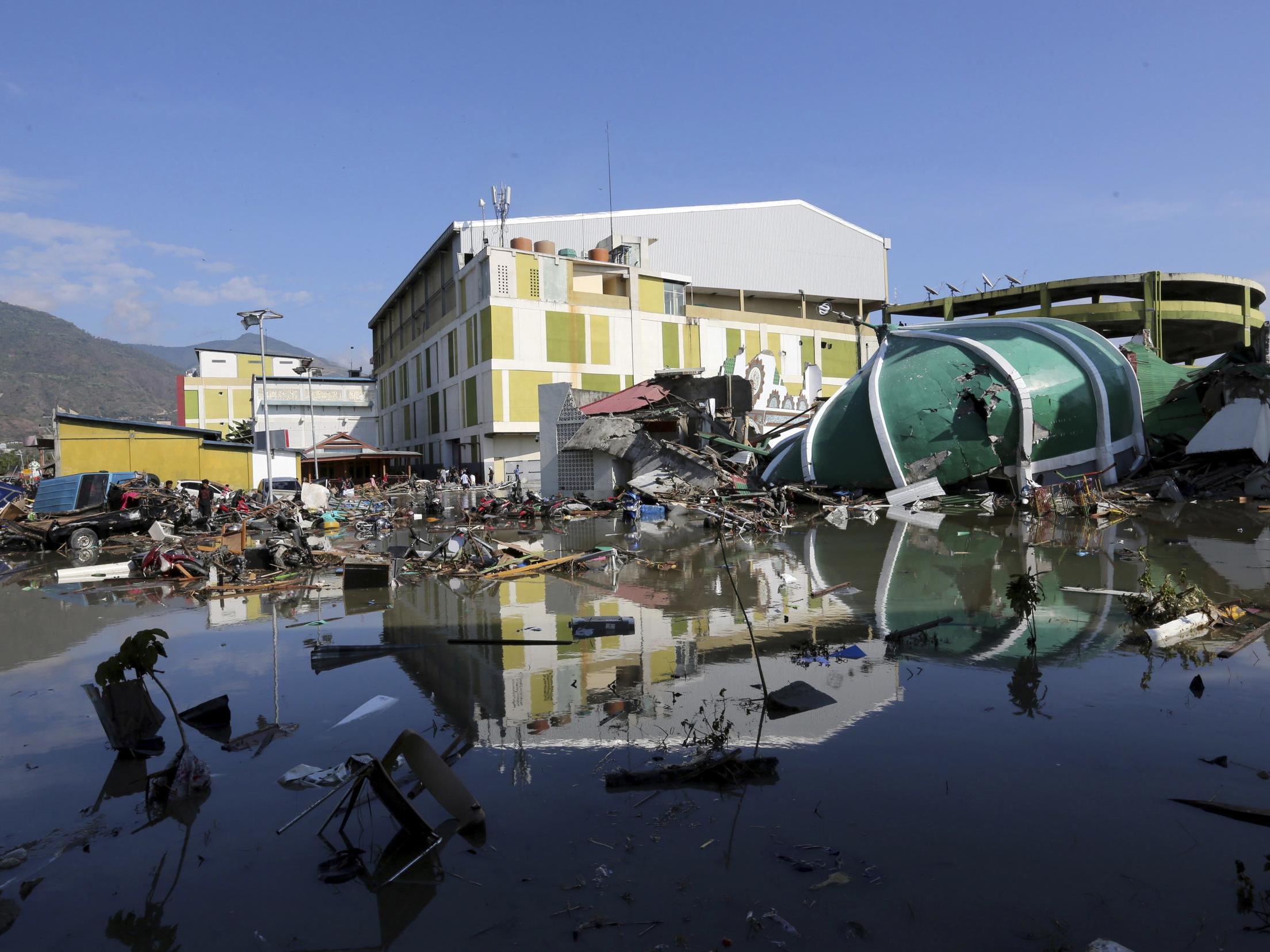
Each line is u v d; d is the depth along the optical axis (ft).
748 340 213.05
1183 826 13.28
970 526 61.46
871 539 55.16
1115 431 82.17
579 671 23.89
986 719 18.38
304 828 14.46
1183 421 94.07
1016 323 89.20
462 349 188.34
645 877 12.26
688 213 224.74
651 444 93.81
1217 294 214.28
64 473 102.73
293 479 115.75
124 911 11.96
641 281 189.57
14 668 26.45
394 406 269.44
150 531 62.39
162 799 15.92
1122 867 12.10
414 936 11.07
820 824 13.69
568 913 11.41
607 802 14.90
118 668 18.38
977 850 12.67
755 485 90.22
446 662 25.45
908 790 14.84
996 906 11.21
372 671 24.70
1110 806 14.02
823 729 18.11
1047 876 11.92
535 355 172.76
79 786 16.69
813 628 28.17
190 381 247.09
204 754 18.19
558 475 103.60
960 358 82.23
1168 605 26.43
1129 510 67.05
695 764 16.24
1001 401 77.46
